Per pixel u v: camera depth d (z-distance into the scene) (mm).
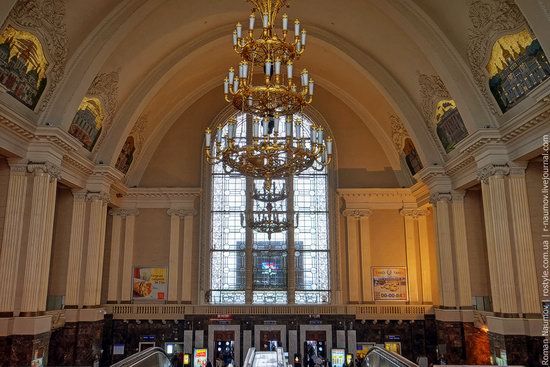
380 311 19359
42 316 12734
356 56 17484
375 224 20562
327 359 18906
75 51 13617
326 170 21203
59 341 15391
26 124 12492
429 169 16766
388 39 16016
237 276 20203
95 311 16047
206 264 19984
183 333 19172
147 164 20984
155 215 20453
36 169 13000
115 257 19719
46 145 13117
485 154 13586
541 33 10273
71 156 14773
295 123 9906
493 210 13234
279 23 17141
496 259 13117
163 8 15008
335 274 20016
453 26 13539
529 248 12766
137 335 19109
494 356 12984
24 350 12078
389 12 14266
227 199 20875
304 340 19094
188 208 20359
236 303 19859
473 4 12398
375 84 17594
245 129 21219
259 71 21156
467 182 15625
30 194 12922
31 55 12156
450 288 16266
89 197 16625
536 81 11617
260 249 20500
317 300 20047
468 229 16516
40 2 11648
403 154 20438
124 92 16953
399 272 20078
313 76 21688
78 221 16219
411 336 19281
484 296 16062
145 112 19484
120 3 13758
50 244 13453
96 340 16141
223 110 21328
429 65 15352
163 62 17438
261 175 10328
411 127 17203
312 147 9758
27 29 11641
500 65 12602
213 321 19172
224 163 10328
